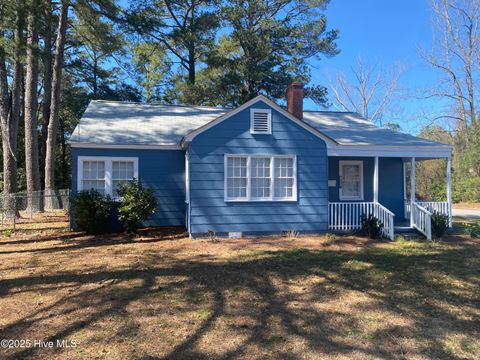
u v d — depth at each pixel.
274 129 12.16
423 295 6.49
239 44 29.61
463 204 29.55
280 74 27.64
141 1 23.25
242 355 4.26
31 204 16.75
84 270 7.82
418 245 11.27
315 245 10.90
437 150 13.77
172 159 14.02
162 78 33.72
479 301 6.22
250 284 6.96
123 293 6.34
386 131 16.41
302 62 29.06
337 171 15.19
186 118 16.53
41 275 7.41
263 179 12.20
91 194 12.46
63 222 14.93
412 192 13.45
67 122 31.80
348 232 13.09
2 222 14.40
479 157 29.08
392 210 15.70
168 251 9.81
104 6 16.72
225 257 9.16
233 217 11.88
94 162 13.34
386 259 9.18
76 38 25.19
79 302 5.89
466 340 4.74
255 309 5.70
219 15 27.80
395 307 5.88
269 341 4.62
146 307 5.71
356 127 17.11
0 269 7.87
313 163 12.46
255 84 28.88
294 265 8.45
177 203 14.02
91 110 16.33
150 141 13.69
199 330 4.91
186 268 8.06
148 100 34.09
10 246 10.46
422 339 4.75
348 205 13.32
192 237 11.62
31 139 17.56
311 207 12.43
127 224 12.45
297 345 4.52
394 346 4.54
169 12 28.47
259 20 28.95
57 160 32.09
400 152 13.48
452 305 6.02
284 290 6.65
